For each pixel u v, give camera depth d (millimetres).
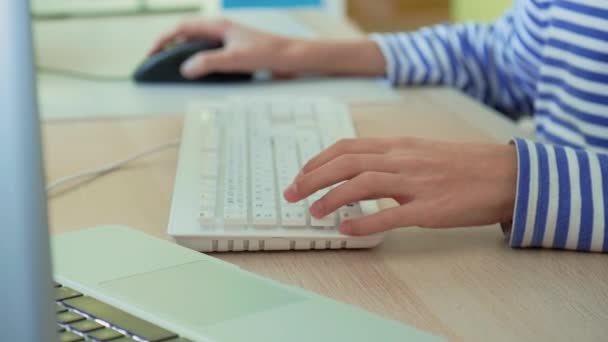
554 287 759
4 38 451
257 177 936
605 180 848
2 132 465
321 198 841
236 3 2713
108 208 928
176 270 724
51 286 493
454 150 878
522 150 861
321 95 1358
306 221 838
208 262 743
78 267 729
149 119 1240
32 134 467
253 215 834
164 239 846
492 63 1423
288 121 1157
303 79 1459
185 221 843
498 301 730
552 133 1216
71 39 1674
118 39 1681
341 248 836
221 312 642
